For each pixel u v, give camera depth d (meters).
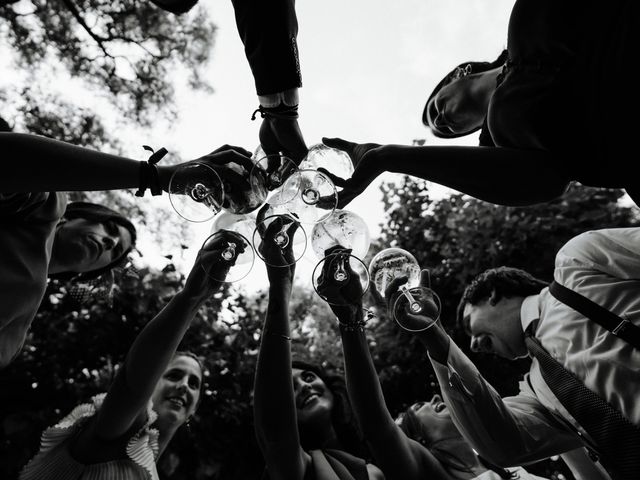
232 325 1.69
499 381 1.66
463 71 0.75
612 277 0.65
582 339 0.64
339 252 0.64
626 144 0.49
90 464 0.67
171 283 1.69
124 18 2.84
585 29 0.51
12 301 0.61
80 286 1.00
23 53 2.79
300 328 2.00
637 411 0.58
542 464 1.43
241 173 0.57
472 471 0.73
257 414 0.64
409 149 0.56
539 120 0.53
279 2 0.65
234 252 0.62
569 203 2.00
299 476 0.64
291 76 0.66
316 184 0.59
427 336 0.69
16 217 0.61
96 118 2.97
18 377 1.55
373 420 0.65
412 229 2.02
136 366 0.63
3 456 1.40
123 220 0.77
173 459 1.43
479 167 0.53
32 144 0.47
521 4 0.55
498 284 0.79
